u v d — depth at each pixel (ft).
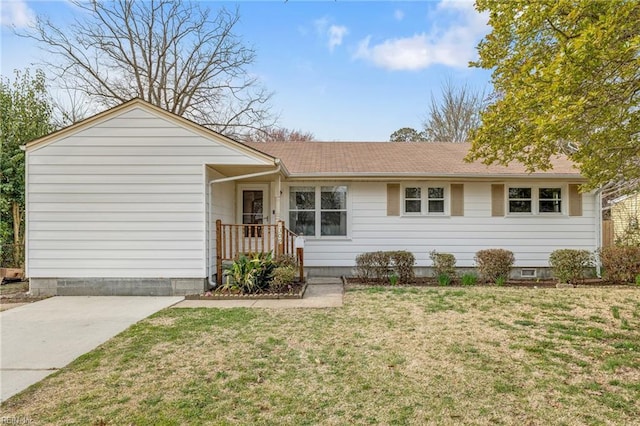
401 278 30.68
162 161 25.62
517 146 19.93
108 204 25.50
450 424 9.18
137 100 25.38
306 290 27.14
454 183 33.88
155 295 25.43
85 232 25.40
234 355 13.85
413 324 17.94
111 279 25.46
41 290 25.34
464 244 33.86
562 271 29.76
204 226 25.70
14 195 34.19
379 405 10.12
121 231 25.50
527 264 33.76
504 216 33.83
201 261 25.63
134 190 25.57
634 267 29.89
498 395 10.69
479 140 21.57
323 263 34.22
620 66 14.20
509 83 20.84
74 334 16.58
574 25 15.53
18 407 10.04
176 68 66.03
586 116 15.69
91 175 25.45
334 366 12.82
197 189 25.68
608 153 18.07
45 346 15.02
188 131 25.70
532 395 10.68
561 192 34.12
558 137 17.31
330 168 33.94
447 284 29.50
